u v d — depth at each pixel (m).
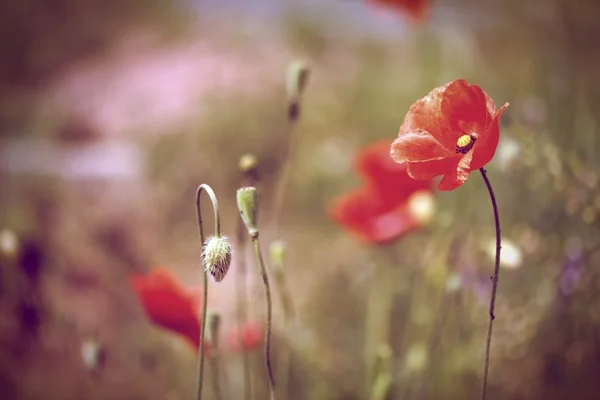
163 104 1.91
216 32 2.21
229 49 2.12
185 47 2.16
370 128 1.82
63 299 1.26
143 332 1.22
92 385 1.13
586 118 1.04
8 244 1.01
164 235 1.59
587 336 0.96
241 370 1.03
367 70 1.96
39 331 1.19
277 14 2.25
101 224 1.51
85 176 1.67
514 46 1.59
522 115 1.05
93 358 0.89
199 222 0.72
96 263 1.37
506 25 1.65
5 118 1.96
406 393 0.95
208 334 0.78
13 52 2.20
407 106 1.78
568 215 0.97
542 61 1.32
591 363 0.96
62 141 1.88
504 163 0.94
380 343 1.01
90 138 1.88
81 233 1.44
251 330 0.95
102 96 1.99
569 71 1.23
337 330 1.18
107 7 2.46
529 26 1.57
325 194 1.69
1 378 1.13
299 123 1.84
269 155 1.79
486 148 0.68
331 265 1.37
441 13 1.84
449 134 0.71
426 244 1.12
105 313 1.26
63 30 2.28
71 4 2.32
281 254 0.84
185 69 2.01
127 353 1.18
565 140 1.01
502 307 0.97
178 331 0.81
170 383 1.13
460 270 0.96
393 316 1.12
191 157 1.76
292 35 2.17
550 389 0.96
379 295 1.16
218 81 1.94
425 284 1.01
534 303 0.97
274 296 1.28
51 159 1.74
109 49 2.25
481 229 1.00
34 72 2.20
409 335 1.07
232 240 1.56
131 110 1.91
